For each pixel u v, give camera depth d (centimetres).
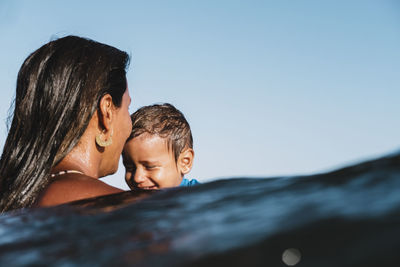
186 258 56
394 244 46
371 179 71
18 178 174
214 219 71
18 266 66
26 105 182
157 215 82
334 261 47
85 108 183
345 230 52
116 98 196
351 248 48
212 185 99
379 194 63
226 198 84
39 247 75
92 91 186
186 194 96
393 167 73
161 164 465
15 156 178
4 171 178
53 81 182
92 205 101
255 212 69
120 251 65
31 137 178
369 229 50
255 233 58
